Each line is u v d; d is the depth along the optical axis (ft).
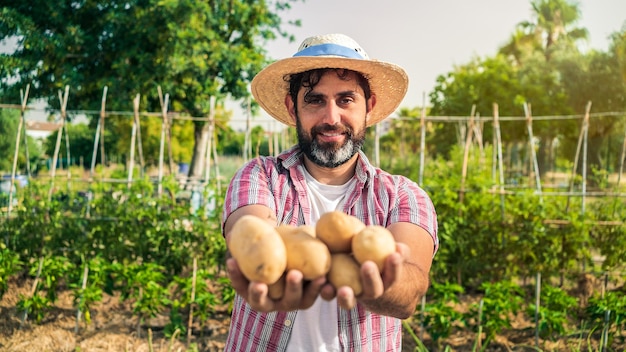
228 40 66.64
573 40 109.60
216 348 18.33
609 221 23.99
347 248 4.89
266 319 6.82
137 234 22.75
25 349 17.80
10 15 54.34
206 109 61.16
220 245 22.82
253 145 86.58
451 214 23.06
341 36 7.25
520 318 21.30
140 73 57.06
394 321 7.14
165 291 18.33
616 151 83.76
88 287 19.13
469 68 85.51
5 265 20.33
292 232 4.96
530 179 42.55
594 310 17.63
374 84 7.82
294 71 7.06
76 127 100.22
